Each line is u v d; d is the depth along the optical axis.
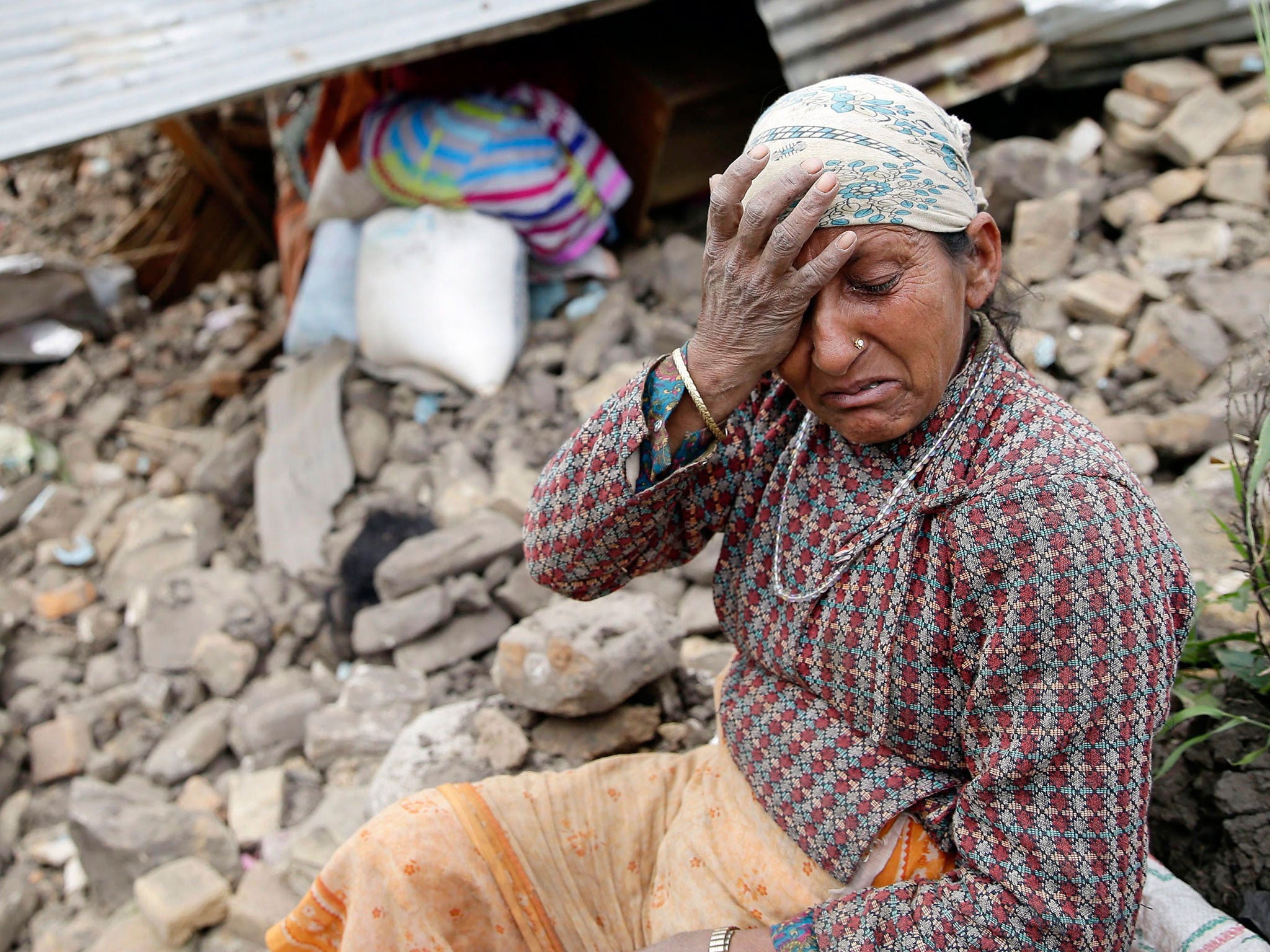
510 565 2.81
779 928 1.24
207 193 5.27
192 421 3.90
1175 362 2.76
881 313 1.13
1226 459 2.36
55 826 2.58
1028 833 1.13
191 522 3.31
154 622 2.96
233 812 2.44
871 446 1.26
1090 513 1.08
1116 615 1.07
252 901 2.19
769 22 2.98
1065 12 3.03
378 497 3.15
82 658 3.05
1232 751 1.65
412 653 2.68
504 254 3.46
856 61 2.94
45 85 2.91
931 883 1.21
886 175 1.10
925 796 1.24
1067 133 3.39
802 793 1.29
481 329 3.39
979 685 1.14
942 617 1.17
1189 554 2.14
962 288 1.17
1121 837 1.10
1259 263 2.92
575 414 3.28
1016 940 1.13
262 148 5.17
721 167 3.84
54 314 4.34
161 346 4.38
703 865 1.38
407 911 1.37
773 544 1.33
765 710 1.35
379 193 3.71
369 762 2.49
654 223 3.99
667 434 1.28
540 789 1.48
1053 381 2.89
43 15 3.14
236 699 2.79
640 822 1.48
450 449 3.25
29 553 3.41
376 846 1.39
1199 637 1.92
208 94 2.83
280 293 4.68
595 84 3.94
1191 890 1.46
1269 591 1.78
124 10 3.14
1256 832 1.53
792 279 1.13
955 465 1.20
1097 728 1.09
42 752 2.69
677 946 1.26
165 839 2.33
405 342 3.44
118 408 3.97
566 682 2.09
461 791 1.45
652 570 1.48
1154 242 3.06
